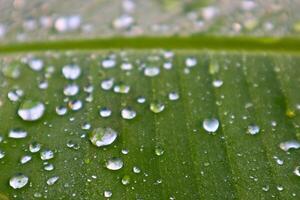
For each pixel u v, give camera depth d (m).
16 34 0.15
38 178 0.13
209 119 0.13
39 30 0.15
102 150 0.13
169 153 0.13
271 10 0.15
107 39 0.15
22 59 0.14
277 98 0.14
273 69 0.14
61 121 0.13
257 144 0.13
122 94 0.14
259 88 0.14
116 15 0.15
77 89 0.14
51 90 0.14
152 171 0.13
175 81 0.14
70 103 0.14
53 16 0.15
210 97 0.14
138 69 0.14
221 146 0.13
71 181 0.12
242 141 0.13
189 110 0.14
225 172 0.13
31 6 0.15
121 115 0.13
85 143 0.13
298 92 0.14
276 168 0.13
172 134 0.13
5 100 0.14
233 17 0.15
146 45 0.15
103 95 0.14
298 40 0.15
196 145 0.13
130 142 0.13
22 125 0.13
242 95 0.14
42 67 0.14
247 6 0.15
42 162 0.13
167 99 0.14
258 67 0.14
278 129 0.13
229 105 0.14
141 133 0.13
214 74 0.14
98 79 0.14
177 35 0.15
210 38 0.15
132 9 0.15
